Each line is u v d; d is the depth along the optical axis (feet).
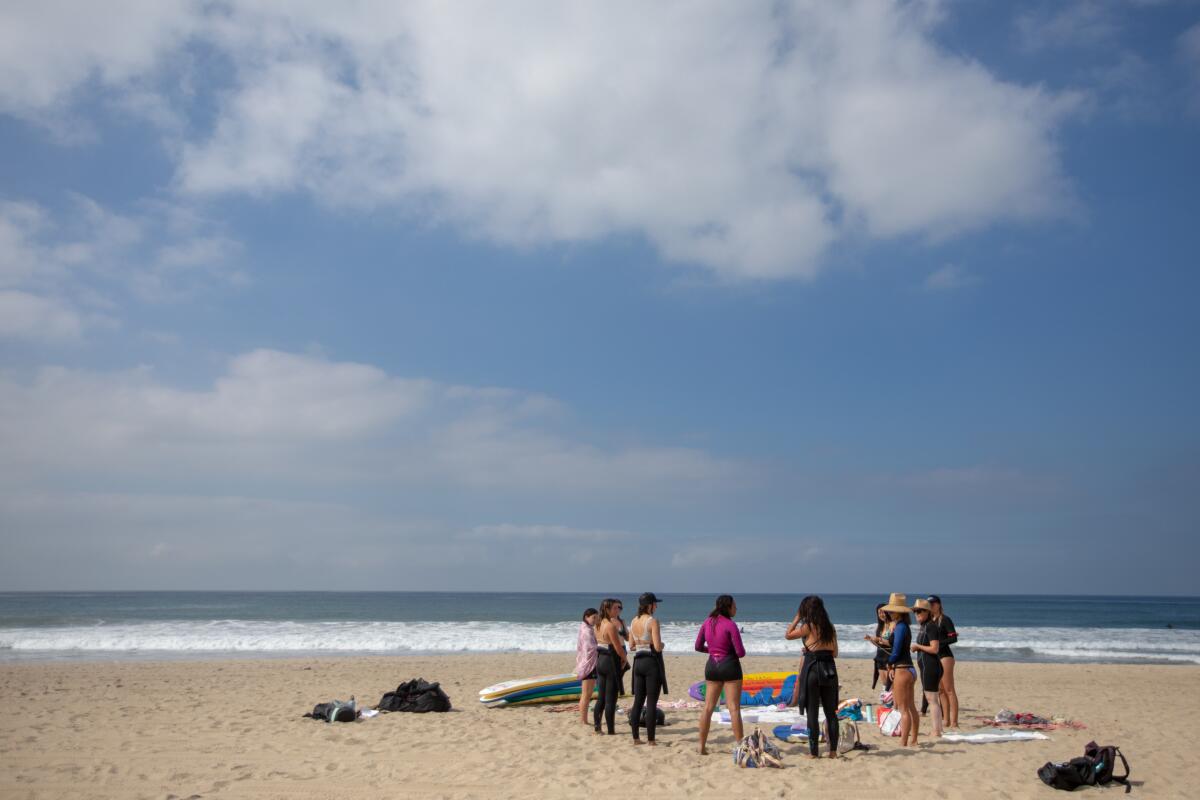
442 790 24.26
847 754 28.66
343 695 48.85
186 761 28.55
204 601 336.90
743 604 358.84
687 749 29.86
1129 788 24.17
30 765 27.86
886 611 34.45
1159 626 193.26
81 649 88.17
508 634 110.22
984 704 46.26
